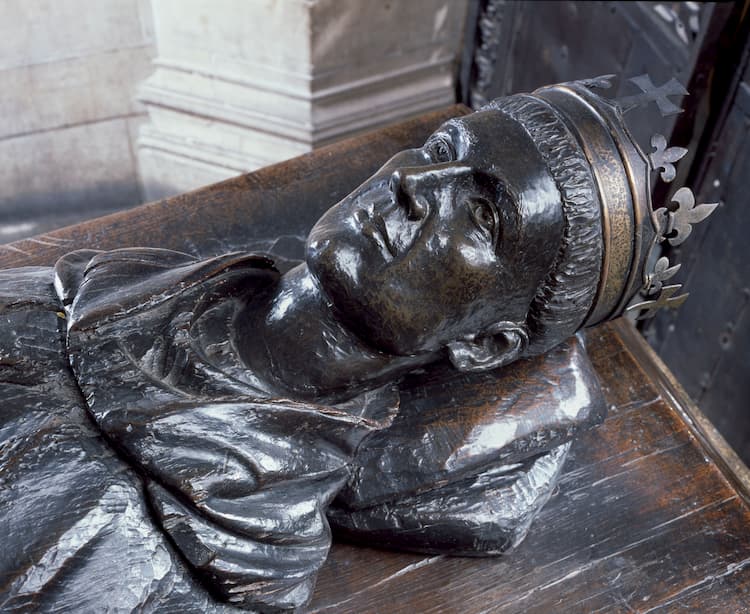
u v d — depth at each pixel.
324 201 2.42
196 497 1.50
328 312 1.72
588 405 1.95
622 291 1.76
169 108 3.40
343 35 3.17
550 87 1.77
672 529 2.04
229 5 3.08
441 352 1.83
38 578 1.40
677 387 2.32
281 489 1.62
